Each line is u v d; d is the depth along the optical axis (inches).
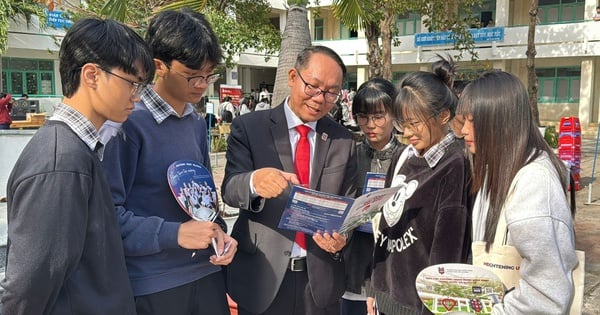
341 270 92.0
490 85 67.2
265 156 87.5
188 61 72.4
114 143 70.8
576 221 270.7
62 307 59.6
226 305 86.4
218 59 76.2
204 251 81.4
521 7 896.9
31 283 55.1
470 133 69.8
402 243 85.7
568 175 68.4
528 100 66.8
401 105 83.9
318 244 80.7
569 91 877.2
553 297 59.1
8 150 283.1
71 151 58.4
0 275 145.9
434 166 83.6
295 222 77.8
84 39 59.9
